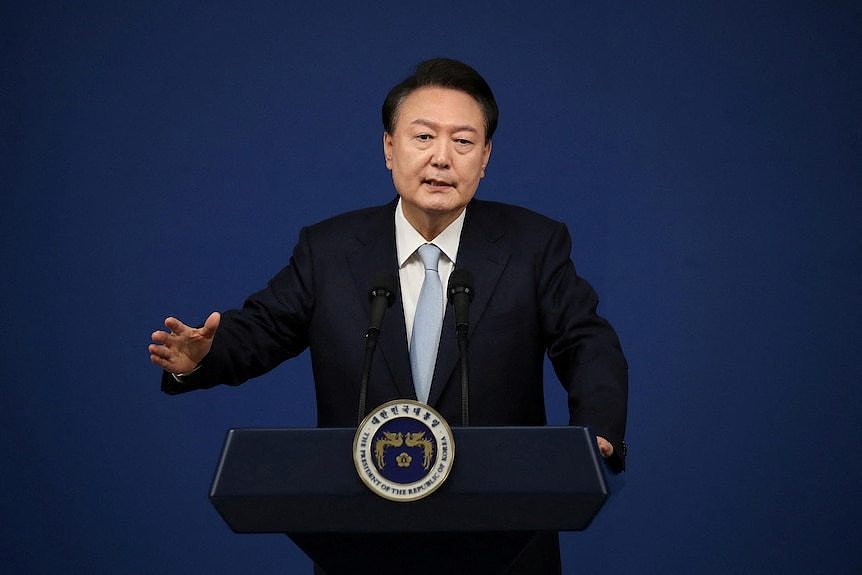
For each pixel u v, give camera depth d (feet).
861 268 55.83
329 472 19.86
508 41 58.44
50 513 55.06
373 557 20.92
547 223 31.68
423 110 28.84
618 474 24.68
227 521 19.88
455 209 29.17
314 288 30.76
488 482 19.70
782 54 57.11
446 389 28.35
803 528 54.90
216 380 28.37
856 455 55.06
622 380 27.12
